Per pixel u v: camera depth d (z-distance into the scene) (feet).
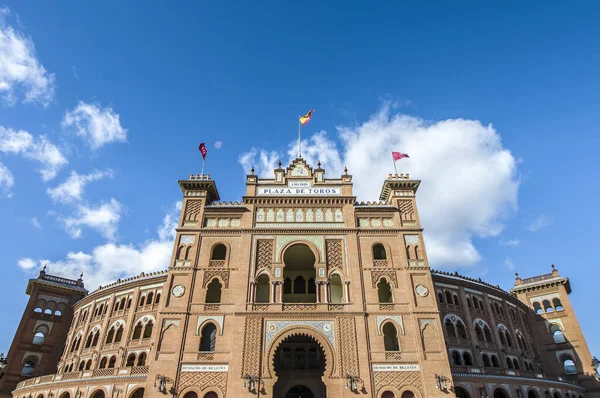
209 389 120.57
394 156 169.78
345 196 156.66
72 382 160.86
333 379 121.90
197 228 150.82
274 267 141.69
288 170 165.68
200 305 135.03
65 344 208.54
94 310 200.23
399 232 150.20
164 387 120.47
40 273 225.15
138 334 175.73
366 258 145.07
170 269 142.10
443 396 119.75
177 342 127.85
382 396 120.78
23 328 206.59
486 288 198.90
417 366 124.98
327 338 128.36
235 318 131.23
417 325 131.34
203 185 160.86
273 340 127.34
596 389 191.01
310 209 155.63
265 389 119.75
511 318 203.72
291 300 160.45
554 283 222.89
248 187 160.56
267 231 149.38
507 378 159.02
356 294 136.26
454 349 169.68
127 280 196.65
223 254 152.25
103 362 176.45
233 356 124.36
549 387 170.19
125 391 147.43
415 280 140.77
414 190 161.38
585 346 202.69
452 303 183.73
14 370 196.54
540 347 214.07
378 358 125.90
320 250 145.59
